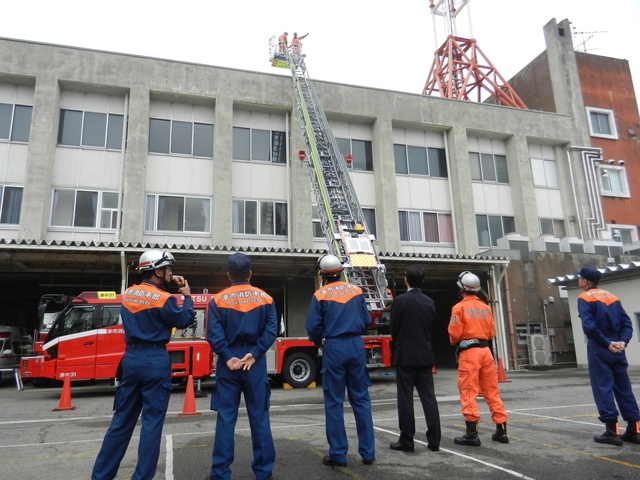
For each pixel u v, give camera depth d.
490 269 17.73
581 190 22.70
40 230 15.48
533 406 8.08
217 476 3.75
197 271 15.84
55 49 17.03
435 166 21.56
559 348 18.41
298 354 11.87
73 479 4.29
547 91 25.22
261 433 3.94
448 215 21.22
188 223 17.62
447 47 28.81
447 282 20.11
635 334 15.23
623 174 23.86
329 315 4.62
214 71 18.62
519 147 22.30
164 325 3.84
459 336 5.39
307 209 18.34
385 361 11.93
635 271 15.18
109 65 17.50
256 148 19.05
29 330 19.28
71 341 10.66
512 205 22.25
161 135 18.06
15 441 6.00
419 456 4.72
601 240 20.78
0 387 13.71
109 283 17.62
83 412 8.62
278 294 19.72
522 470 4.22
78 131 17.20
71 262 13.93
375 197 20.22
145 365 3.68
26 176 15.73
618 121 24.67
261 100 18.92
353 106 20.25
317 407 8.50
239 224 18.16
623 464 4.38
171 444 5.57
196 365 10.86
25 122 16.72
